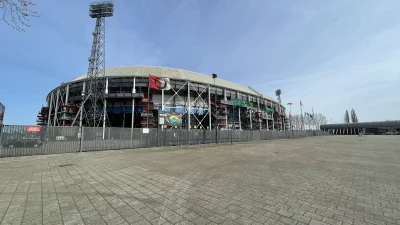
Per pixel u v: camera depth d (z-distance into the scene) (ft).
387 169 30.73
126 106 157.38
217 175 27.45
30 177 27.14
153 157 48.34
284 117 311.47
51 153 56.34
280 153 54.70
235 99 193.57
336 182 23.02
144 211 15.03
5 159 45.55
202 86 178.19
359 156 46.88
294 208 15.23
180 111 166.50
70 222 13.21
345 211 14.55
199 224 12.70
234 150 65.36
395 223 12.54
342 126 375.86
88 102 160.35
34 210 15.35
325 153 53.67
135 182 24.11
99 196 18.83
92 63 157.89
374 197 17.67
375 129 355.77
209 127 174.40
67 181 24.84
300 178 25.14
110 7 164.86
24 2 17.89
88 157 48.91
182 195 18.88
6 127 49.62
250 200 17.20
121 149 71.67
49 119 186.39
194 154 54.44
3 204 16.67
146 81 156.66
